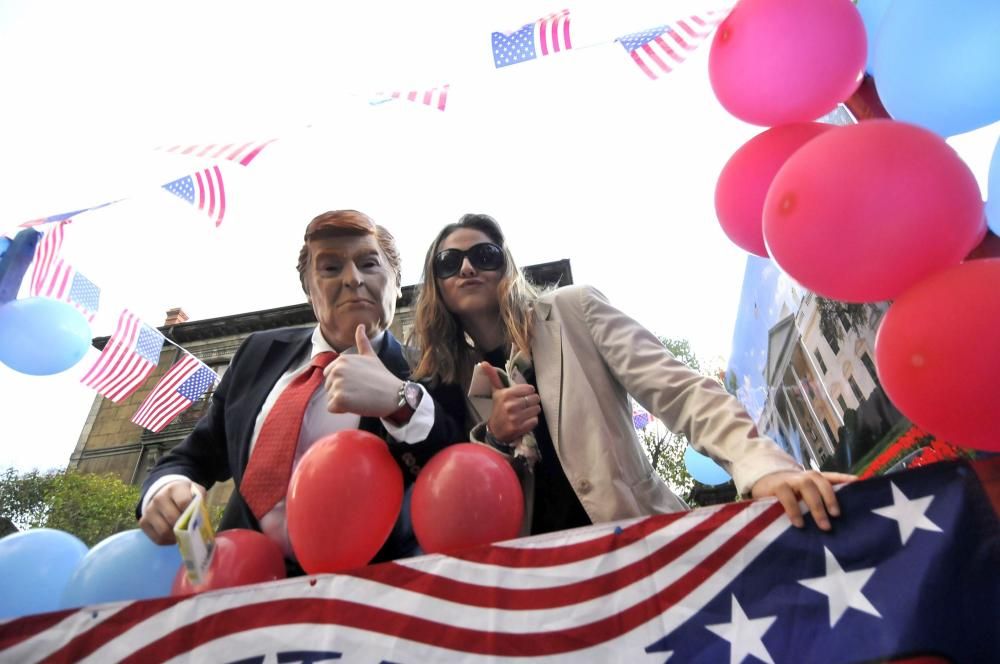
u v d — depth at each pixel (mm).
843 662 811
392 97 1784
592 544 955
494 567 950
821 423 2855
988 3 955
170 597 964
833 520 906
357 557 1051
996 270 856
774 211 978
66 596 1113
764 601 877
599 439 1363
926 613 813
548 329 1571
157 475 1457
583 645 881
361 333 1275
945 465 910
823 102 1224
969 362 814
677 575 915
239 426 1528
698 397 1245
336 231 1590
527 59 1708
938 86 1021
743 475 1030
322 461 1068
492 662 878
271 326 13133
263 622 937
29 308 2004
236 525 1448
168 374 3715
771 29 1171
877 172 879
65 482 10289
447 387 1646
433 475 1081
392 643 905
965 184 899
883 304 1928
